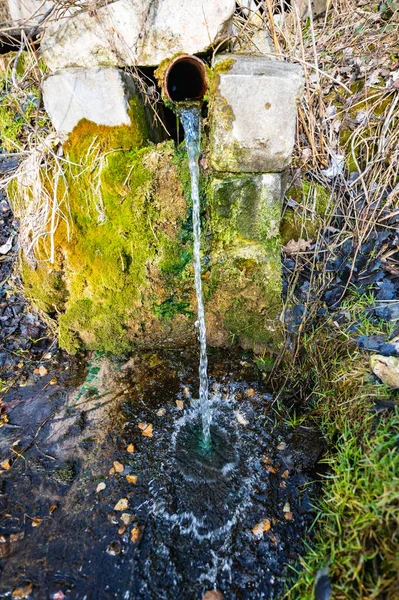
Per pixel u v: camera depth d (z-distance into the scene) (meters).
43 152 2.31
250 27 2.82
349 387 2.03
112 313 2.59
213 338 2.70
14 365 2.66
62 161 2.32
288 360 2.47
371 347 2.11
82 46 2.15
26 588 1.67
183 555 1.79
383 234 2.43
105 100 2.10
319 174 2.65
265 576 1.70
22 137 2.93
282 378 2.46
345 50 2.99
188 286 2.52
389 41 2.87
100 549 1.80
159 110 2.56
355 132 2.60
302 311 2.40
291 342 2.43
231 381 2.54
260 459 2.13
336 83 2.84
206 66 2.06
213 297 2.53
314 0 3.67
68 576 1.71
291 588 1.61
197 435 2.29
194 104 2.16
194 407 2.43
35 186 2.37
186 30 2.08
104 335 2.66
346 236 2.51
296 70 1.91
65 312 2.67
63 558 1.77
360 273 2.43
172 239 2.39
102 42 2.13
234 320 2.56
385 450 1.65
